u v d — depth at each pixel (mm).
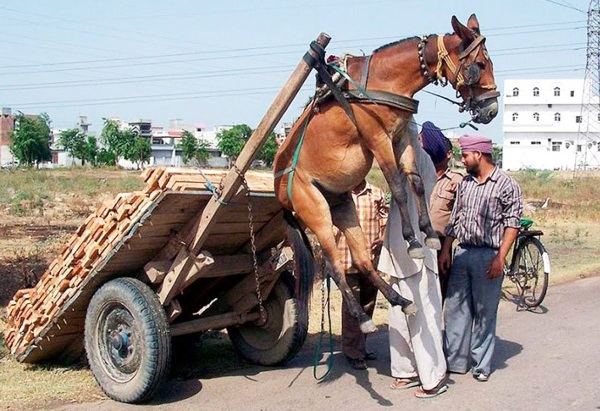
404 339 6848
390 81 5891
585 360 7746
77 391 6836
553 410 6238
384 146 5902
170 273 6633
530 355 8031
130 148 94000
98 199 32812
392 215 6676
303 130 6254
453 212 7426
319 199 6242
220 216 6434
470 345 7340
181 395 6723
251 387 6969
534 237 10852
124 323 6535
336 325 9594
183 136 93500
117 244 6398
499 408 6305
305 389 6906
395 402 6508
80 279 6766
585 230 21406
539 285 10953
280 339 7543
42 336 7176
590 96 85625
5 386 6938
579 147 97250
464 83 5773
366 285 7746
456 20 5715
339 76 5973
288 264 7262
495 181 7160
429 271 6664
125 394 6418
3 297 10586
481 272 7074
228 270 7160
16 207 25703
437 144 7656
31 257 13992
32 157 88438
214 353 8328
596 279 12977
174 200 6172
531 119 102812
